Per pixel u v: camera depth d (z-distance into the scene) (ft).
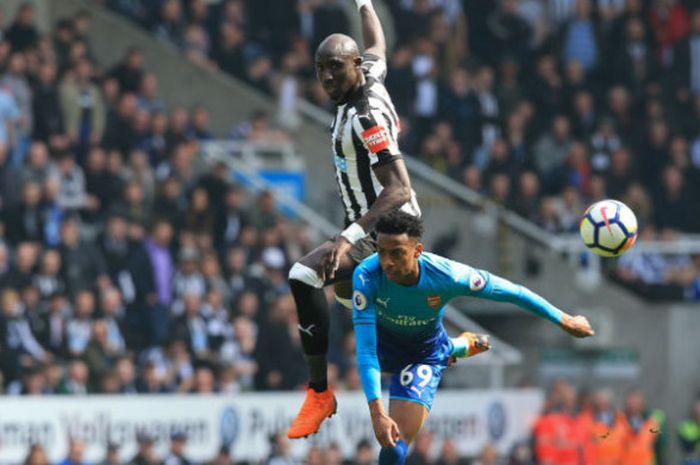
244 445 69.87
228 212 79.82
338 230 85.92
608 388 87.71
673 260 92.94
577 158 93.09
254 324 74.64
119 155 79.05
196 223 78.18
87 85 81.25
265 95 93.35
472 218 88.63
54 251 70.54
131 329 71.31
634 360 88.79
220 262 78.18
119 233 73.92
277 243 79.36
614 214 36.27
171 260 74.59
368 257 36.22
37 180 74.90
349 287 37.29
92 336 68.49
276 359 73.56
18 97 78.33
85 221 77.30
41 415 64.75
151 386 68.85
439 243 87.97
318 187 91.45
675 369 89.76
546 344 88.12
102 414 66.23
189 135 86.84
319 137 92.07
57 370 66.74
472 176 90.12
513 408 78.79
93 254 72.28
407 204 35.58
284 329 74.13
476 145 92.63
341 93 34.78
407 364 37.32
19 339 66.90
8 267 68.90
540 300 36.55
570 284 88.94
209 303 73.20
